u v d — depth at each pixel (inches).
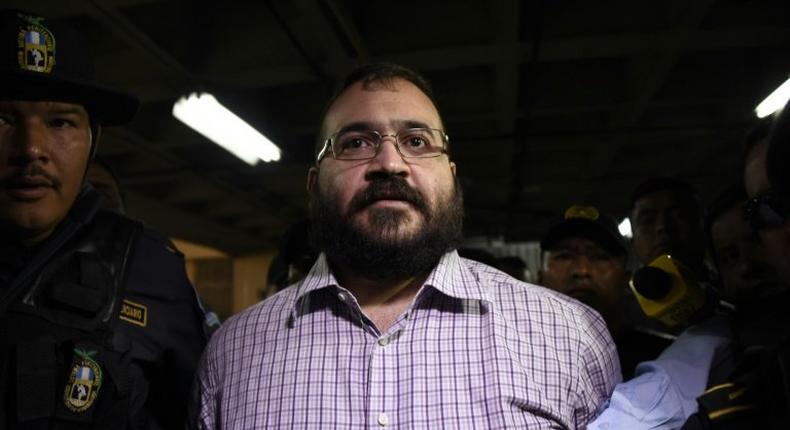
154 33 120.6
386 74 43.9
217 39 135.1
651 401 38.2
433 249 40.5
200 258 370.6
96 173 72.4
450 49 126.1
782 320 38.4
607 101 155.5
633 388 39.1
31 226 39.1
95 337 39.4
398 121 41.4
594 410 39.7
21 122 39.0
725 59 150.4
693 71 152.1
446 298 39.9
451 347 38.0
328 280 40.6
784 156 27.6
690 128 176.7
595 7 122.0
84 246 42.3
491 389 36.2
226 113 144.9
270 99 167.3
